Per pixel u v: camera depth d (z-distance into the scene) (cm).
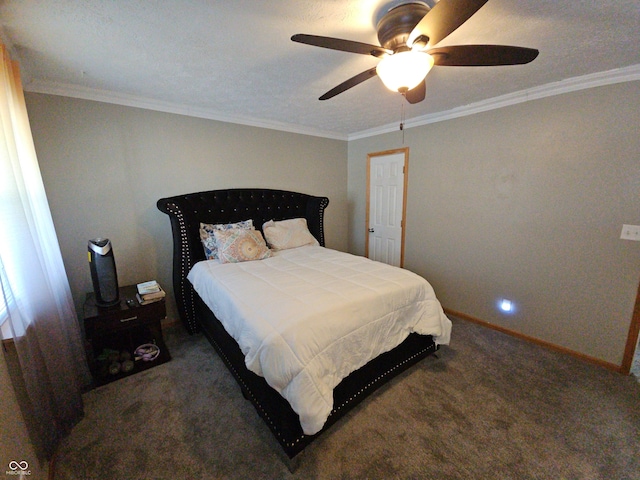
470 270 296
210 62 178
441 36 112
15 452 104
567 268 231
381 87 226
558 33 146
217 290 206
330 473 137
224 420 169
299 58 173
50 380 149
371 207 404
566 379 203
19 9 121
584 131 212
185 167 286
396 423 166
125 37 148
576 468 138
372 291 186
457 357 232
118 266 258
